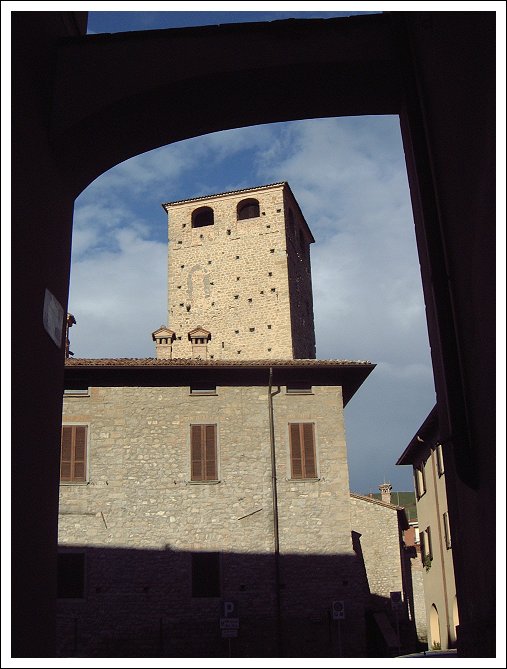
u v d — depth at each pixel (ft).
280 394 81.15
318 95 35.58
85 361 78.95
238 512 76.89
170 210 157.79
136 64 33.32
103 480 76.95
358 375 82.64
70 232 34.50
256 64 33.53
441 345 29.53
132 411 79.56
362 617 73.77
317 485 78.33
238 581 74.54
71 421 78.59
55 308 31.30
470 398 27.71
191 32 33.94
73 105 32.32
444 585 93.56
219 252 151.94
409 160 35.55
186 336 148.66
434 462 97.66
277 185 151.84
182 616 73.05
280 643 72.59
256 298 146.92
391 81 34.86
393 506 100.99
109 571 74.02
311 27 34.14
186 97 34.14
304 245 169.99
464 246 27.63
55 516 30.07
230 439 79.46
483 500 25.79
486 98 23.85
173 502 76.79
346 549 76.23
